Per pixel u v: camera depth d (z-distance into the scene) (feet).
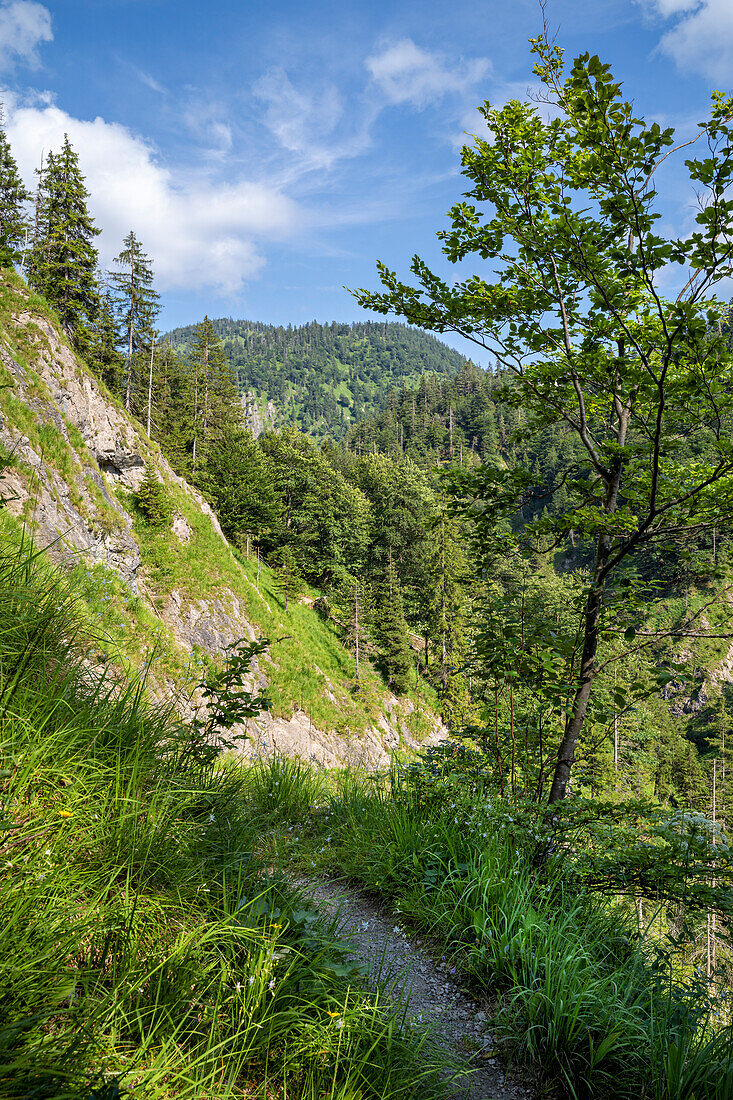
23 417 59.06
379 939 11.32
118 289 143.84
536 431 20.94
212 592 104.32
